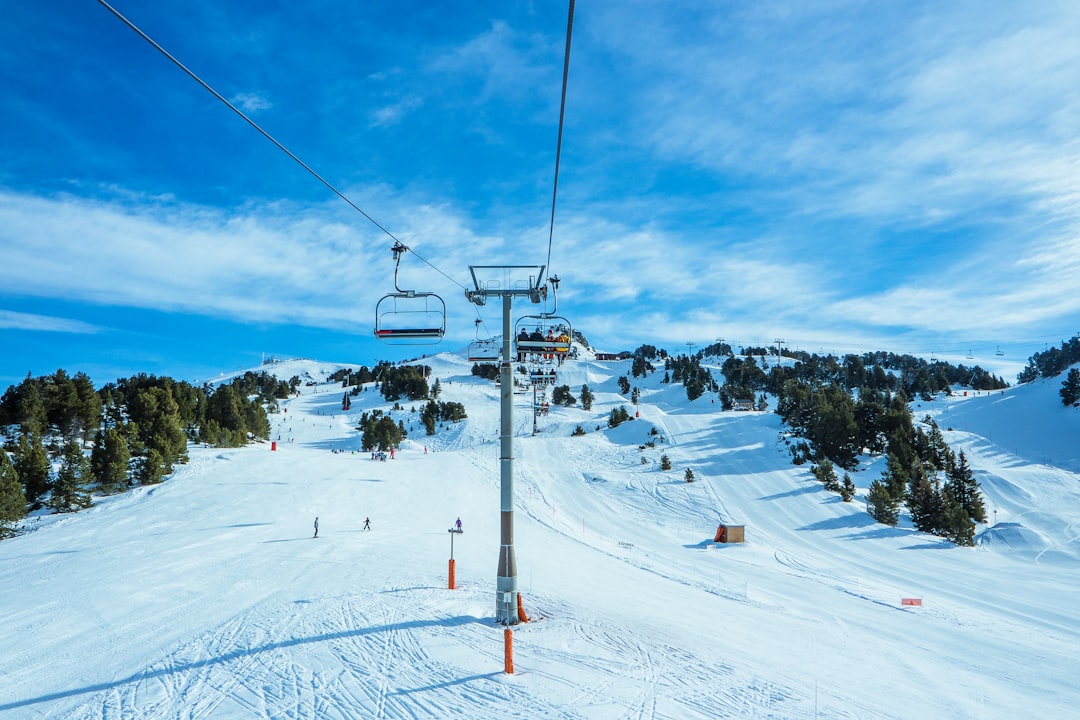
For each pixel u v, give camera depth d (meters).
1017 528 57.91
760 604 31.78
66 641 19.91
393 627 20.58
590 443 110.06
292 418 168.12
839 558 51.44
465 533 48.91
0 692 15.50
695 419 123.56
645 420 124.00
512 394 21.98
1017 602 38.06
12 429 80.88
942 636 27.80
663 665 17.83
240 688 15.33
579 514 68.50
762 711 14.73
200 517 51.59
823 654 21.78
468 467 92.50
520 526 55.91
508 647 16.36
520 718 13.56
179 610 23.62
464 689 15.20
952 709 17.00
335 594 25.66
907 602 35.28
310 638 19.39
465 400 181.50
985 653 25.08
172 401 91.50
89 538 42.97
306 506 57.53
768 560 49.72
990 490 75.56
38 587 28.25
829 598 36.12
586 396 162.12
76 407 84.00
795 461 85.31
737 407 146.25
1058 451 98.81
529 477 87.12
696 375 183.50
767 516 65.31
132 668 17.09
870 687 18.00
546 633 20.42
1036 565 50.09
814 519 64.06
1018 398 129.25
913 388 153.12
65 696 15.16
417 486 73.94
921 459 84.25
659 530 62.09
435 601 24.36
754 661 19.30
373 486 71.31
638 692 15.45
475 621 21.64
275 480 71.25
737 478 79.94
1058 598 39.19
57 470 65.00
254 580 28.98
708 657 19.09
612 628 21.61
